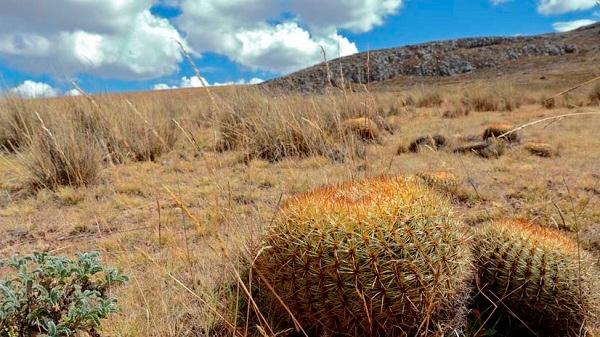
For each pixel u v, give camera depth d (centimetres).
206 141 797
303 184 494
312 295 229
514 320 278
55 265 228
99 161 610
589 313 268
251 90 972
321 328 239
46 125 738
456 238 240
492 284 278
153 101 1068
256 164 641
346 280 220
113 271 248
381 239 218
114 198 516
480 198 496
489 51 4647
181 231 414
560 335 273
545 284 264
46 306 221
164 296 286
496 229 289
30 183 579
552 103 1386
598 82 1450
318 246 223
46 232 437
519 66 4016
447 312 247
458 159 686
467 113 1329
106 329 252
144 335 252
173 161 634
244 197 479
